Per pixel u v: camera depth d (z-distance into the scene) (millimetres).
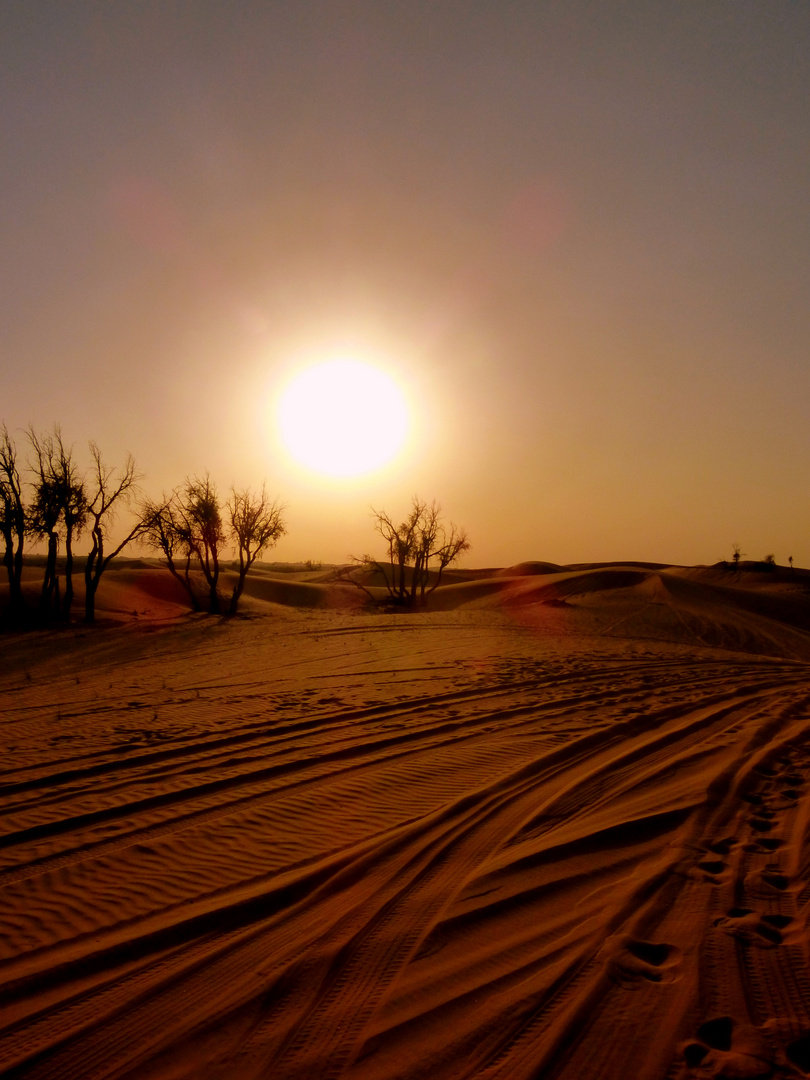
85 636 31219
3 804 7938
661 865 6031
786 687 15500
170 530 47562
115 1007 4258
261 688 15406
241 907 5473
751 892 5527
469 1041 3881
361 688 15273
